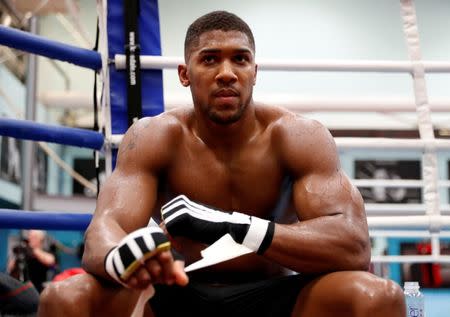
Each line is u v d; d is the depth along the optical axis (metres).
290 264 1.56
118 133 2.83
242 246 1.53
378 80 9.44
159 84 2.90
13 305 2.81
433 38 9.56
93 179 9.23
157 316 1.71
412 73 3.01
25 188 4.23
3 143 7.04
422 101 3.00
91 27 9.17
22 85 8.09
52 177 8.87
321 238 1.56
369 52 9.63
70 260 8.09
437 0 9.64
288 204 1.86
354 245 1.59
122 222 1.62
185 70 1.87
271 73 9.51
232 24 1.71
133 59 2.84
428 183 2.94
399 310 1.44
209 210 1.58
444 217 2.88
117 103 2.85
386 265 4.25
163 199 1.86
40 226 2.48
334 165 1.73
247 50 1.70
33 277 4.58
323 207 1.64
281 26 9.73
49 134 2.54
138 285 1.26
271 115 1.86
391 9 9.74
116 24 2.89
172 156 1.80
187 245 1.76
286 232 1.55
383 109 3.64
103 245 1.47
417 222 2.87
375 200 8.77
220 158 1.82
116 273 1.28
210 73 1.69
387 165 8.91
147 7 2.93
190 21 9.66
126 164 1.74
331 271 1.58
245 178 1.80
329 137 1.79
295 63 2.95
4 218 2.41
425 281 6.41
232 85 1.68
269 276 1.83
